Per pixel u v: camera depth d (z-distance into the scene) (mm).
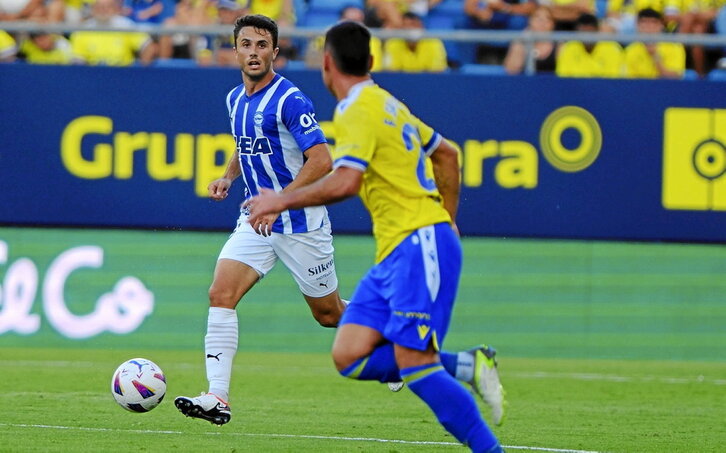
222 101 41594
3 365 35781
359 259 42375
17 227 41938
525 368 38469
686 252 42656
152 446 20953
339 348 17172
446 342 42281
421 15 49031
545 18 47500
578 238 41688
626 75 45469
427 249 16797
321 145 22984
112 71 41625
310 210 23922
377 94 17000
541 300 42625
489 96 41531
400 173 16906
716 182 41625
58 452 19938
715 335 42562
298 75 41250
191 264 42375
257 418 25625
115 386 22109
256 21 23188
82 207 41688
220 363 22422
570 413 27703
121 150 41688
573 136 41562
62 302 42094
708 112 41562
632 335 42594
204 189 41594
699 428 25375
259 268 23469
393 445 21672
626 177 41656
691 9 48062
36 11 47438
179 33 41719
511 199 41594
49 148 41688
